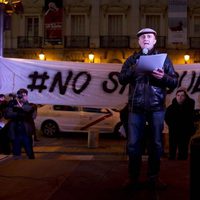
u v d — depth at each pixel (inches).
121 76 191.5
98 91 478.3
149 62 180.2
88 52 1471.5
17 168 237.3
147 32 191.3
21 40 1477.6
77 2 1471.5
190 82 476.7
